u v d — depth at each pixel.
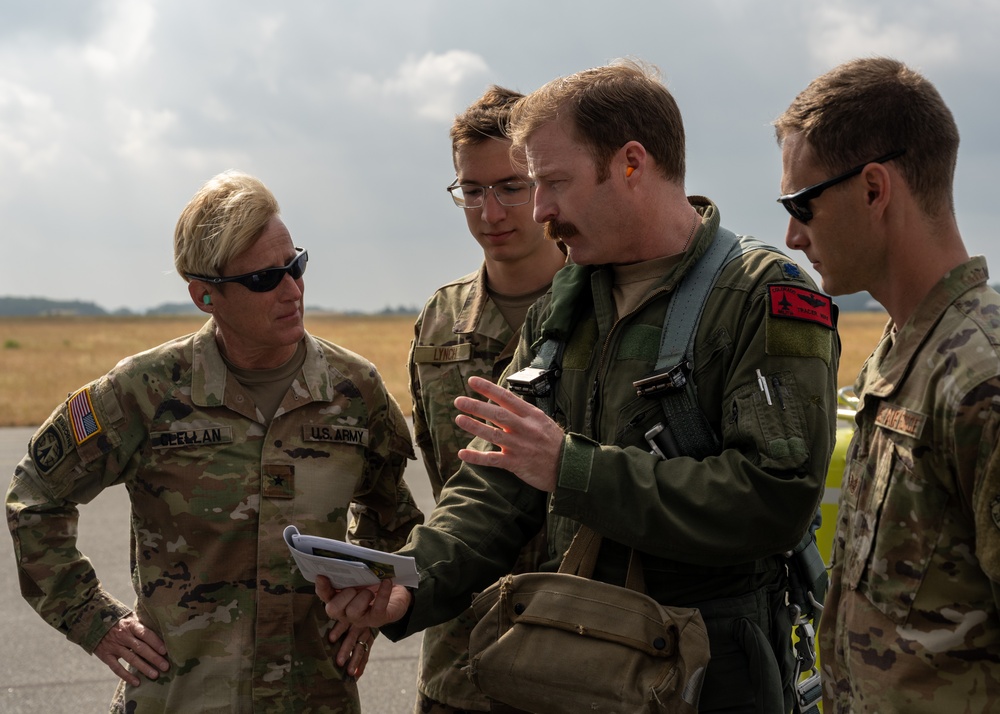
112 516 7.74
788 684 2.14
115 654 2.40
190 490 2.38
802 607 2.18
